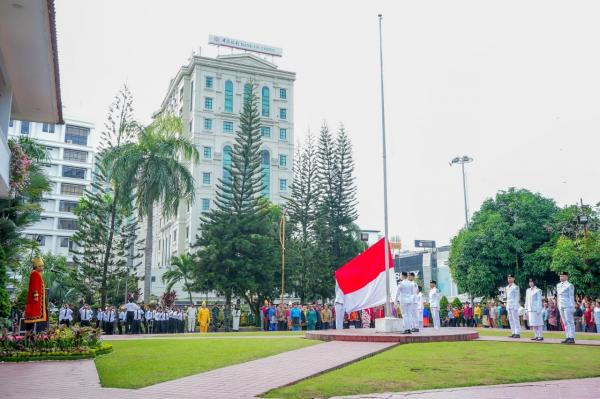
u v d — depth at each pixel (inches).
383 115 734.5
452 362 404.2
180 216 2508.6
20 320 789.9
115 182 1274.6
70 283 1497.3
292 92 2765.7
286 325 1168.8
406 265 2883.9
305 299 1662.2
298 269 1590.8
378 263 753.0
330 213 1713.8
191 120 2571.4
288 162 2667.3
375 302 746.8
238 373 364.2
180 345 594.6
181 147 1323.8
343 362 404.2
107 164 1307.8
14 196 694.5
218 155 2518.5
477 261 1375.5
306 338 685.9
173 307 1200.8
